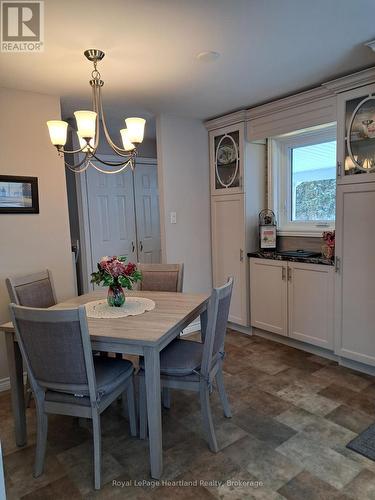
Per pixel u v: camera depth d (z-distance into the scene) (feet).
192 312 7.13
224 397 7.38
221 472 5.92
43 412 5.94
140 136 6.82
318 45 6.98
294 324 10.77
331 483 5.60
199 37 6.47
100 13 5.54
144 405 6.78
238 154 11.71
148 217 16.66
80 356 5.47
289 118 10.23
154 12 5.57
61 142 6.65
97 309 7.34
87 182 14.55
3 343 8.94
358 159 8.61
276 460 6.15
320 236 10.98
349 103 8.58
